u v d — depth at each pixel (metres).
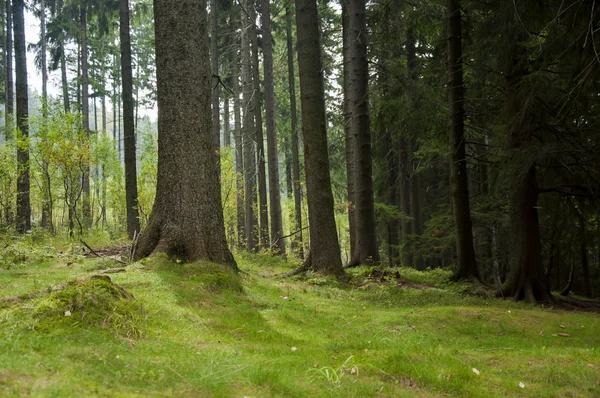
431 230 19.34
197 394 2.81
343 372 3.81
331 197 11.92
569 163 10.68
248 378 3.24
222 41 24.91
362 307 8.54
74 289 4.27
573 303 10.95
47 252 9.89
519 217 11.12
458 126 12.36
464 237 12.02
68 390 2.36
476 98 12.74
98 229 19.12
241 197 23.97
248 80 23.92
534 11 9.54
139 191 18.59
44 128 15.59
